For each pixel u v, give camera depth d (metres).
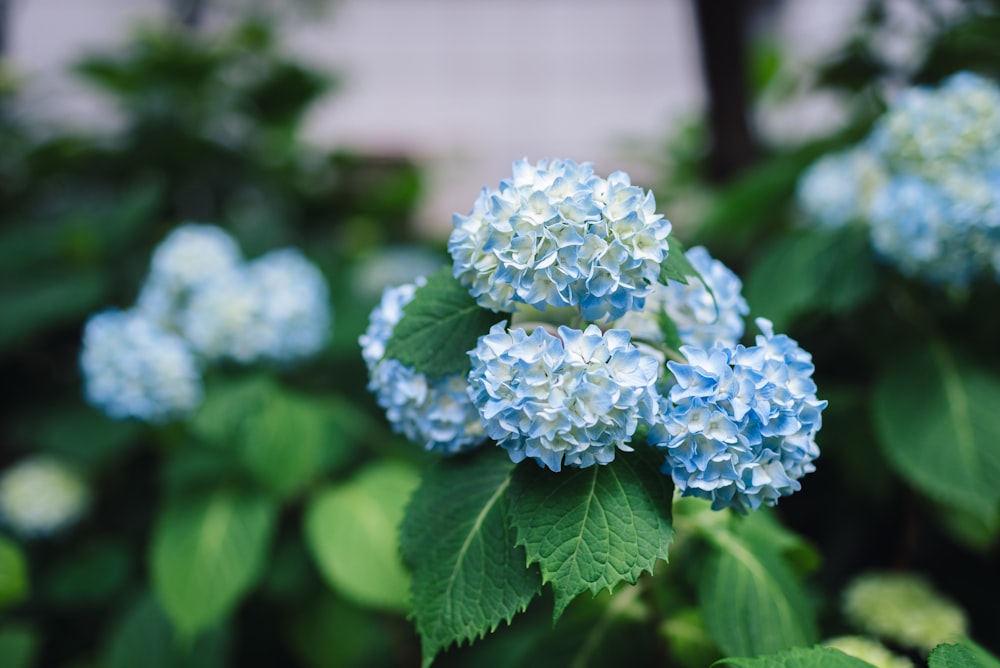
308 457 1.21
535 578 0.64
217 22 2.55
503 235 0.62
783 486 0.63
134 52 1.94
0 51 2.44
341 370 1.57
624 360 0.61
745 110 1.73
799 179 1.39
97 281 1.59
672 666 0.83
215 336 1.22
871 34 1.31
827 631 1.04
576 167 0.63
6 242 1.68
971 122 1.04
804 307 1.09
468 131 3.40
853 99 1.48
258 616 1.38
